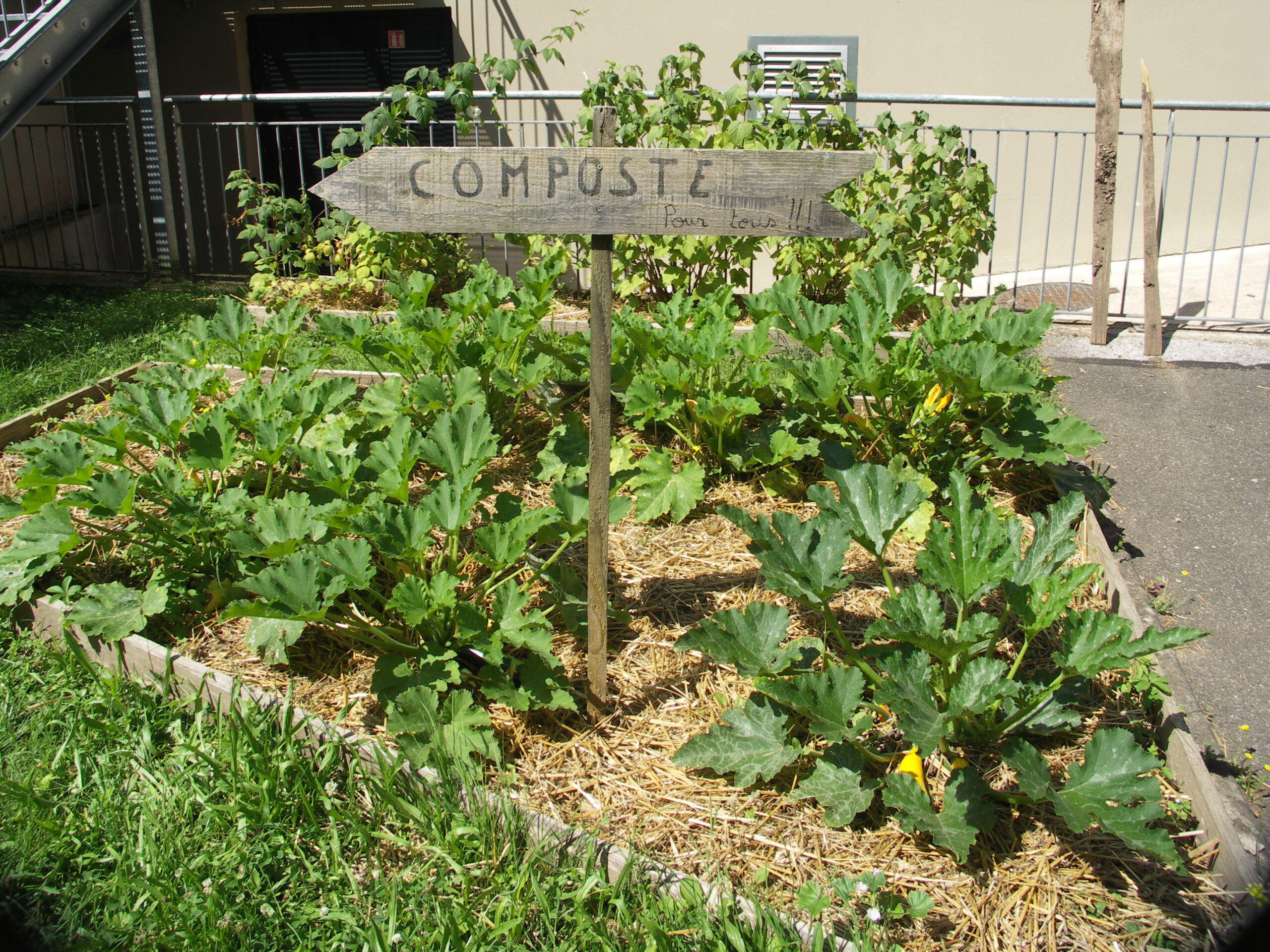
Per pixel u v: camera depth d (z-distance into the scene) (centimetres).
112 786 269
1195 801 263
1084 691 278
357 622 311
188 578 351
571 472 388
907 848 252
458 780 264
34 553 337
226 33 938
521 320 457
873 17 827
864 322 435
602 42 848
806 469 436
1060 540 298
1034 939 228
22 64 660
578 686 308
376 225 261
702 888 234
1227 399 559
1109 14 615
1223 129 845
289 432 373
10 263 917
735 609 334
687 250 629
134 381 544
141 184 811
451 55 920
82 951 225
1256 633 357
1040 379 526
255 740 272
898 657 262
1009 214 874
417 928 231
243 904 237
